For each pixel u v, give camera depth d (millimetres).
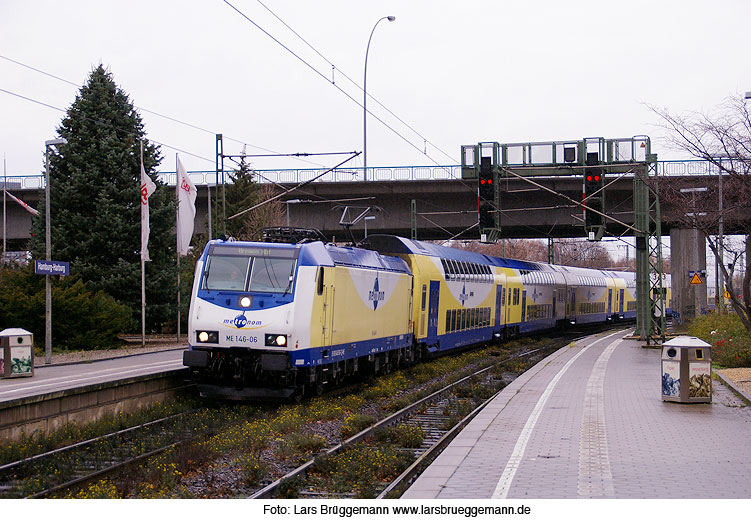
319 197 46125
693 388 16781
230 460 12547
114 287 35781
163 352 31906
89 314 32875
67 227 36375
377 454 12375
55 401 14688
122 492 10398
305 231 20609
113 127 37094
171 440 13992
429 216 46125
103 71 37719
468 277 32344
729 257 32531
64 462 12211
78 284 32375
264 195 49781
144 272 35219
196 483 11078
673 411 15797
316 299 17906
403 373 25875
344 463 11969
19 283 31812
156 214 37500
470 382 23656
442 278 29000
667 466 10703
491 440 12797
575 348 34562
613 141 32344
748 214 23859
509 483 9797
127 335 46125
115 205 35906
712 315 36906
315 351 17938
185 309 41469
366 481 10812
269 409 18109
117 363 25891
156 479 11055
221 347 17500
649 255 35375
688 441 12523
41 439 13703
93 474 11383
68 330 32188
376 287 22516
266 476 11570
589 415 15328
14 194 46156
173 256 39188
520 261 43219
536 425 14227
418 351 27438
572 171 32000
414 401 19594
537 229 48812
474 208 45125
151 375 17688
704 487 9516
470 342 33281
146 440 13891
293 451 13094
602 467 10664
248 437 14039
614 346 35375
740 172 22562
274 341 17281
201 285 17969
